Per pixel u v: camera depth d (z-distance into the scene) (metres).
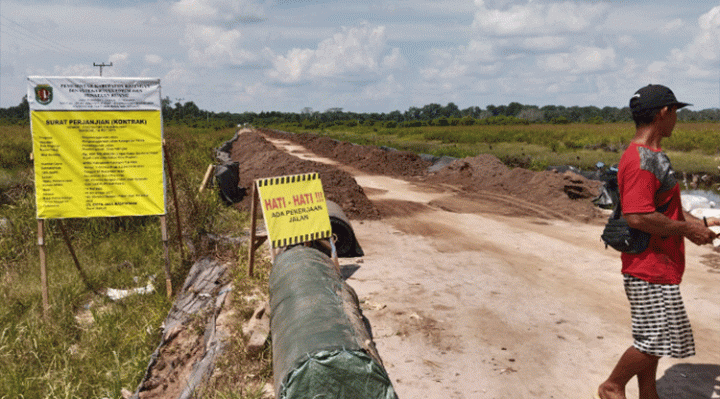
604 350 4.41
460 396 3.72
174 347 4.80
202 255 6.98
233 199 11.92
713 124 62.19
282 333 3.50
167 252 6.29
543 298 5.73
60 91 5.80
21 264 7.29
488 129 60.75
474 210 11.46
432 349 4.47
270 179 6.01
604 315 5.21
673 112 2.86
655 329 2.86
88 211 6.07
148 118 6.07
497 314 5.25
